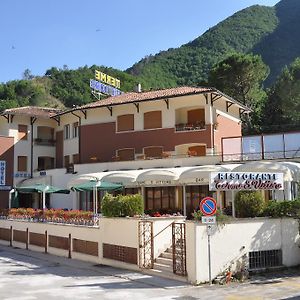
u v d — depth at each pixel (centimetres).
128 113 4125
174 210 3153
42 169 4900
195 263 1634
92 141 4319
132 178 2997
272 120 6028
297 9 14362
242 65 6475
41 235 2855
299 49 12219
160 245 1948
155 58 12825
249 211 1880
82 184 2908
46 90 12112
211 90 3625
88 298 1416
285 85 5931
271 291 1479
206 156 3356
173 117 3878
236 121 4331
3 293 1534
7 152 4728
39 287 1639
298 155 3038
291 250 1897
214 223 1620
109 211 2158
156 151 3941
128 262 2014
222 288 1559
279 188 1944
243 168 2480
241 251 1759
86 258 2347
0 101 10812
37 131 4988
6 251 2925
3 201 4641
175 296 1429
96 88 5756
